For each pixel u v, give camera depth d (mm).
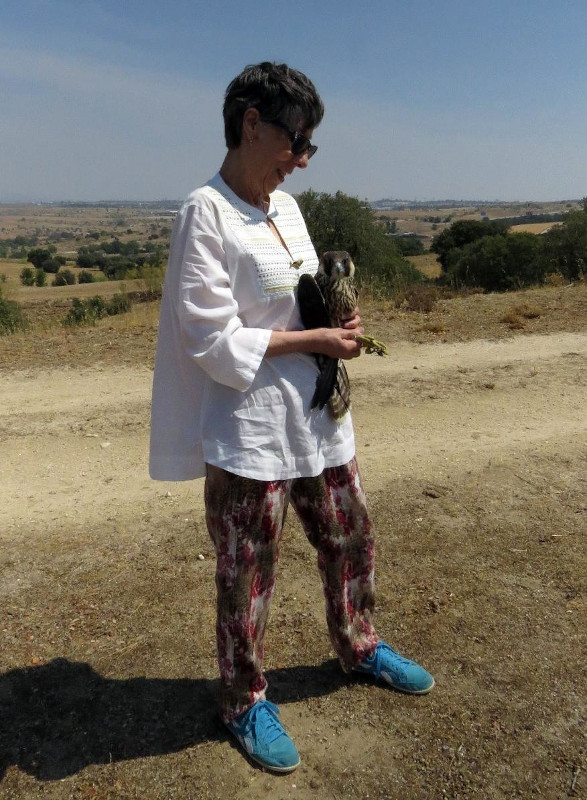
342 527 2611
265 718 2541
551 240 26547
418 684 2840
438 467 5184
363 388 7285
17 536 4328
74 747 2633
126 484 5102
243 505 2309
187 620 3377
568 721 2713
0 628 3354
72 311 15156
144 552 4051
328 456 2461
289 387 2291
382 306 11664
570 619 3326
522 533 4156
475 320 10484
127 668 3055
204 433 2312
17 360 8891
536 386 7270
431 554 3930
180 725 2723
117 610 3475
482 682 2930
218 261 2154
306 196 24844
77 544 4191
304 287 2299
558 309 10977
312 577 3721
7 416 6688
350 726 2709
